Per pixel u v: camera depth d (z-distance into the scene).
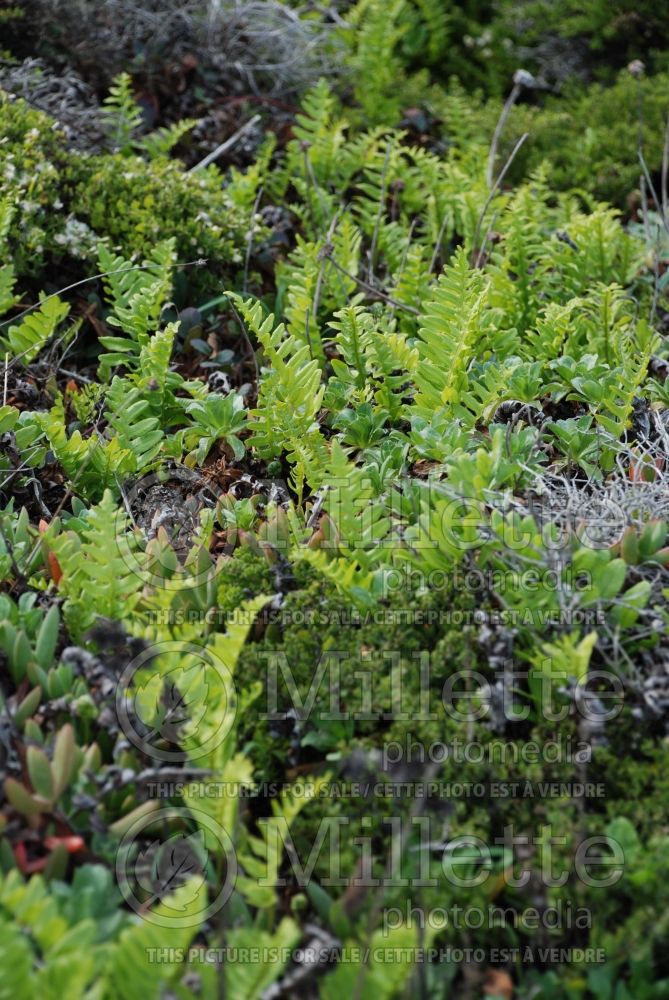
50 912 1.71
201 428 3.11
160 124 5.01
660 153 5.11
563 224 4.43
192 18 5.21
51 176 3.78
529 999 1.84
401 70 5.73
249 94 5.28
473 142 5.17
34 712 2.21
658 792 2.04
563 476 2.91
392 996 1.76
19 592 2.57
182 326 3.75
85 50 4.93
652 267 4.21
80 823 2.03
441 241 4.40
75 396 3.27
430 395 3.10
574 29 6.30
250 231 4.03
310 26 5.69
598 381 3.11
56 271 3.88
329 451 3.06
